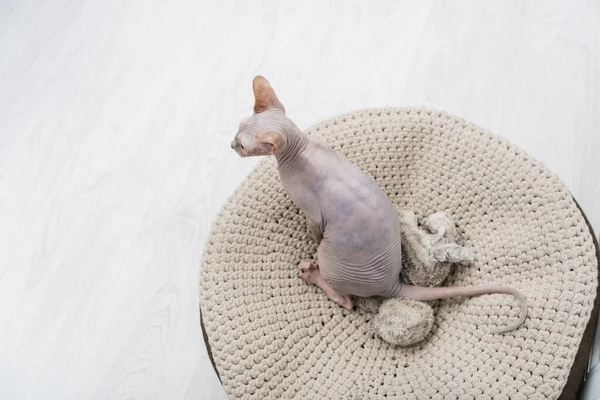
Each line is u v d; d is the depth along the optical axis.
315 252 1.60
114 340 1.68
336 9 1.89
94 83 1.88
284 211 1.58
